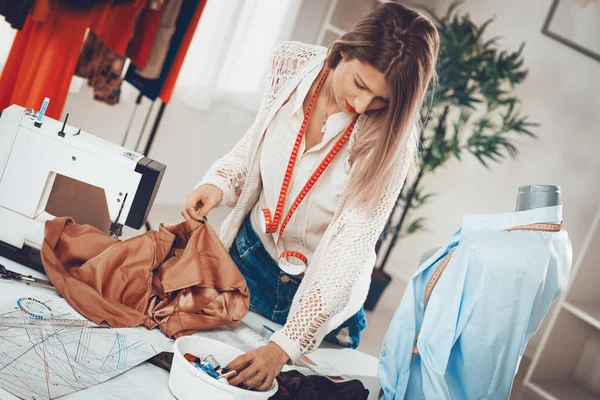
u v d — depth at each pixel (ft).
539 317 4.85
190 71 14.08
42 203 5.06
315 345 4.81
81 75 9.40
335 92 5.15
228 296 5.06
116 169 5.06
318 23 15.08
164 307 4.91
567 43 15.35
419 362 4.94
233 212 5.94
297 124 5.58
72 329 4.34
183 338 4.27
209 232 5.19
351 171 5.36
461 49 14.66
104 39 8.45
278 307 5.94
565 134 15.48
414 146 5.53
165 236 5.08
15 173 5.00
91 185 5.18
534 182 15.75
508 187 16.05
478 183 16.31
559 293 4.85
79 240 4.99
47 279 4.93
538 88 15.69
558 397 11.93
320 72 5.56
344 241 5.22
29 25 8.03
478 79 14.88
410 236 16.97
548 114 15.62
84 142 5.02
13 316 4.19
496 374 4.61
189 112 14.47
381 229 5.38
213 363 4.25
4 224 4.97
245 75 14.85
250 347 5.05
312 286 4.96
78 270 4.89
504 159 16.05
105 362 4.12
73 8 7.88
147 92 9.87
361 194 5.21
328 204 5.58
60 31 7.93
